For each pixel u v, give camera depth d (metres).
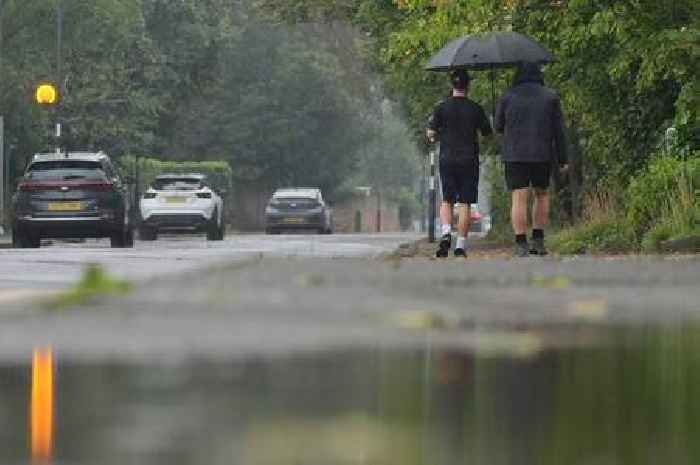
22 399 9.44
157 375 10.68
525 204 45.62
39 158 84.31
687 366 11.49
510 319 16.22
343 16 106.38
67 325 15.06
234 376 10.64
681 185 49.34
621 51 49.34
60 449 7.54
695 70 47.34
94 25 147.88
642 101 56.03
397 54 68.00
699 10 48.78
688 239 46.50
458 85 46.56
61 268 35.69
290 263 30.89
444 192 46.31
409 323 15.49
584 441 7.93
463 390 10.01
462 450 7.59
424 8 61.62
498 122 45.72
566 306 18.41
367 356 12.15
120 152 170.62
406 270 27.41
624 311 17.66
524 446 7.73
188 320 15.65
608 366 11.48
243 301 18.72
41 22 146.12
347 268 28.41
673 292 21.28
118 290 20.48
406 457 7.35
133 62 181.12
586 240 56.03
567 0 52.81
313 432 8.05
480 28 56.94
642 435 8.12
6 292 22.77
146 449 7.51
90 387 10.00
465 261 32.06
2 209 136.62
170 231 113.12
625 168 57.97
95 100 160.25
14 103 146.62
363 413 8.87
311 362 11.66
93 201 83.12
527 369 11.27
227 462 7.17
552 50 56.81
